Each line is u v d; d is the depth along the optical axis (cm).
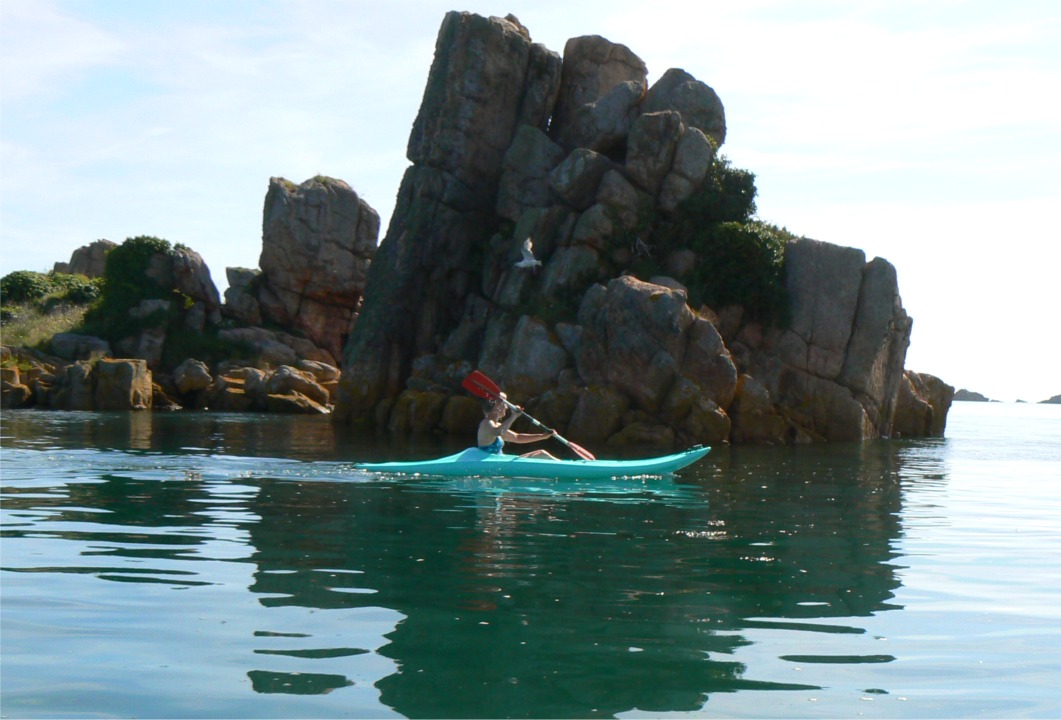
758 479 1437
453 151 3148
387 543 812
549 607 600
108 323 3988
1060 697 448
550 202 3044
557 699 436
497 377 2591
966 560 786
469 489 1207
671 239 2864
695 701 438
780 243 2655
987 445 2486
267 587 641
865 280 2606
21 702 425
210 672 466
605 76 3412
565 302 2712
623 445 2175
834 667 489
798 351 2570
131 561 718
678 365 2309
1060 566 762
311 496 1108
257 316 4225
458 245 3128
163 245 4138
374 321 2992
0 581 647
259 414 3241
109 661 482
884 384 2688
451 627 550
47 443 1805
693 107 3128
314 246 4241
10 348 3659
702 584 677
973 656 511
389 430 2525
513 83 3241
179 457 1558
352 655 495
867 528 959
